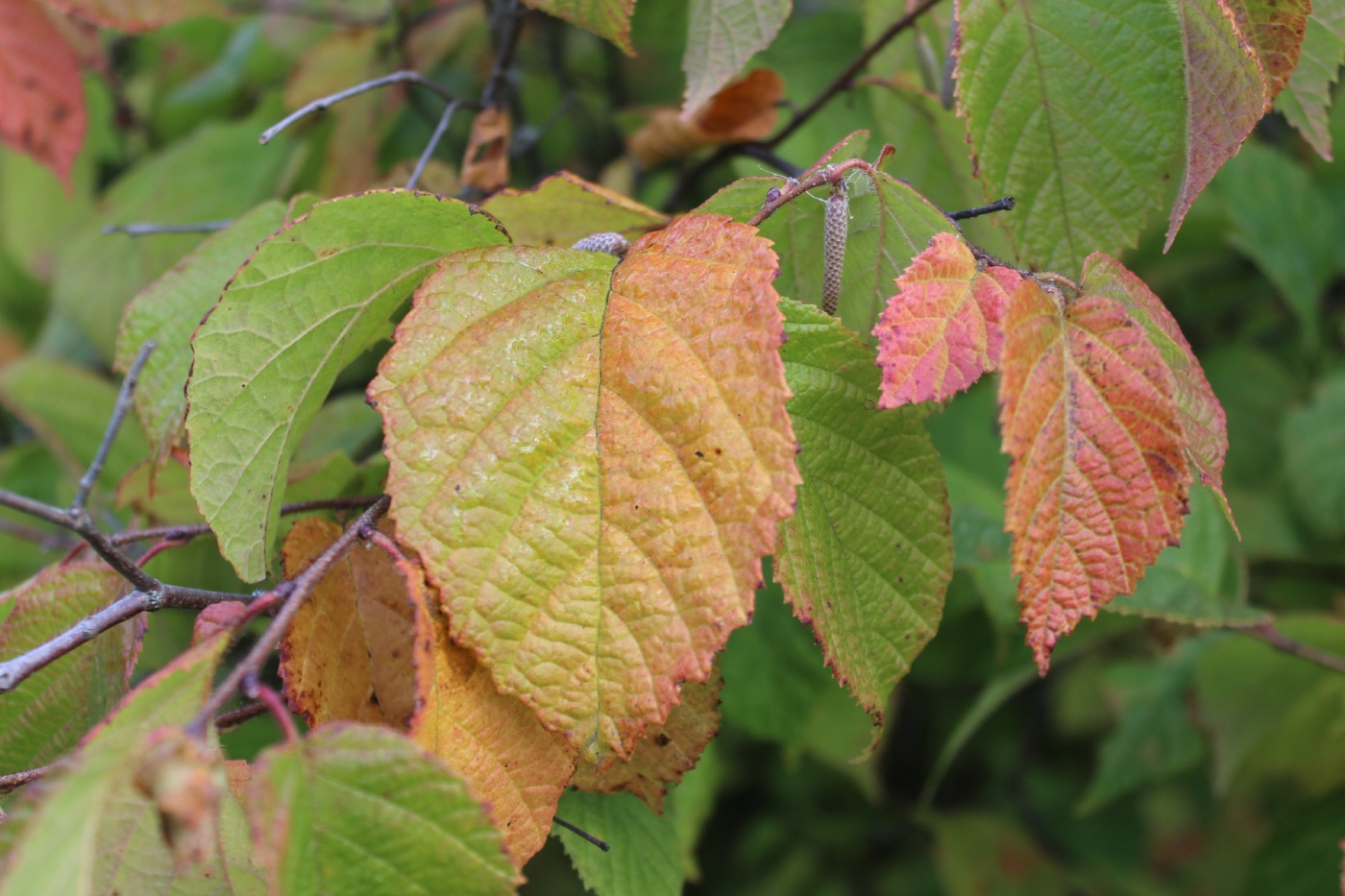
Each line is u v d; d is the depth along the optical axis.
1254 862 0.69
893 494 0.46
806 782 0.91
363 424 0.57
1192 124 0.47
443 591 0.42
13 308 0.99
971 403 0.72
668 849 0.50
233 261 0.52
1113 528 0.43
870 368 0.45
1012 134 0.48
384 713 0.44
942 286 0.44
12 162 0.83
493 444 0.43
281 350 0.45
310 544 0.45
